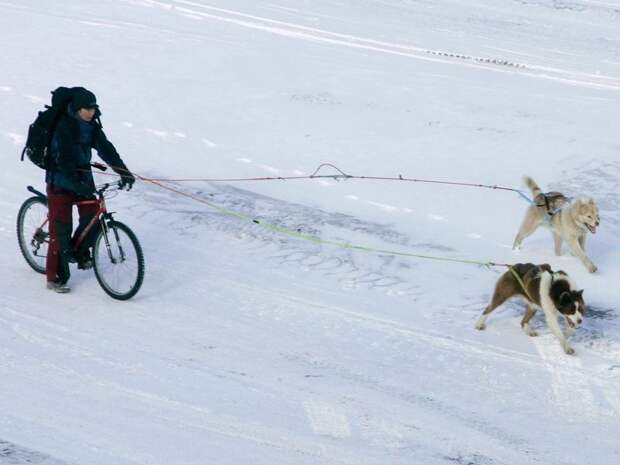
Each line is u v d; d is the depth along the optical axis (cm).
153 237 2328
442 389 1586
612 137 3347
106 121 3344
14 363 1602
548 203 2227
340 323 1861
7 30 4762
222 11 5559
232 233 2367
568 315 1722
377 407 1506
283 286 2050
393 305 1967
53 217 1931
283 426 1424
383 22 5619
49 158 1892
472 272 2166
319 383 1588
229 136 3231
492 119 3575
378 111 3638
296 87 3947
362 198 2675
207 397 1512
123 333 1766
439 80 4234
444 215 2555
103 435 1359
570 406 1535
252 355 1691
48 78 3862
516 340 1809
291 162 2981
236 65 4275
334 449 1359
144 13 5403
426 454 1360
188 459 1302
